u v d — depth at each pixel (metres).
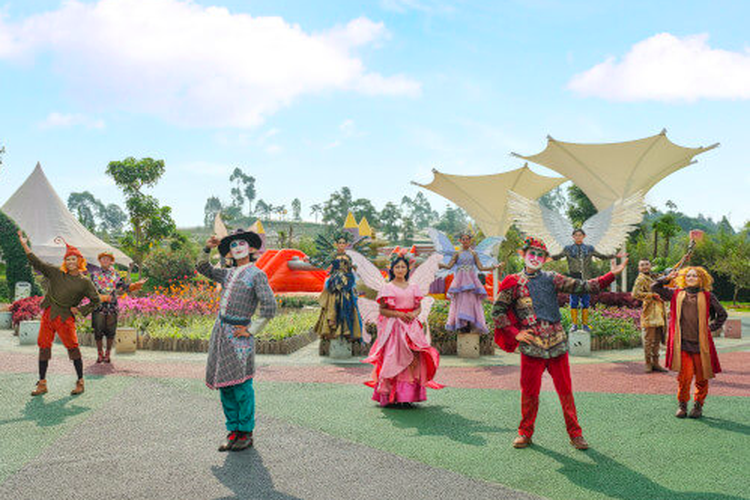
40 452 4.45
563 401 4.65
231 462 4.25
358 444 4.68
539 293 4.67
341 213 139.62
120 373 7.57
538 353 4.56
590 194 17.67
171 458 4.32
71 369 7.84
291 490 3.72
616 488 3.76
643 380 7.46
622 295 16.08
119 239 46.28
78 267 6.48
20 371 7.65
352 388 6.84
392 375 5.75
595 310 13.52
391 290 6.01
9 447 4.56
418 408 5.91
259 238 4.88
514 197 10.23
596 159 16.61
